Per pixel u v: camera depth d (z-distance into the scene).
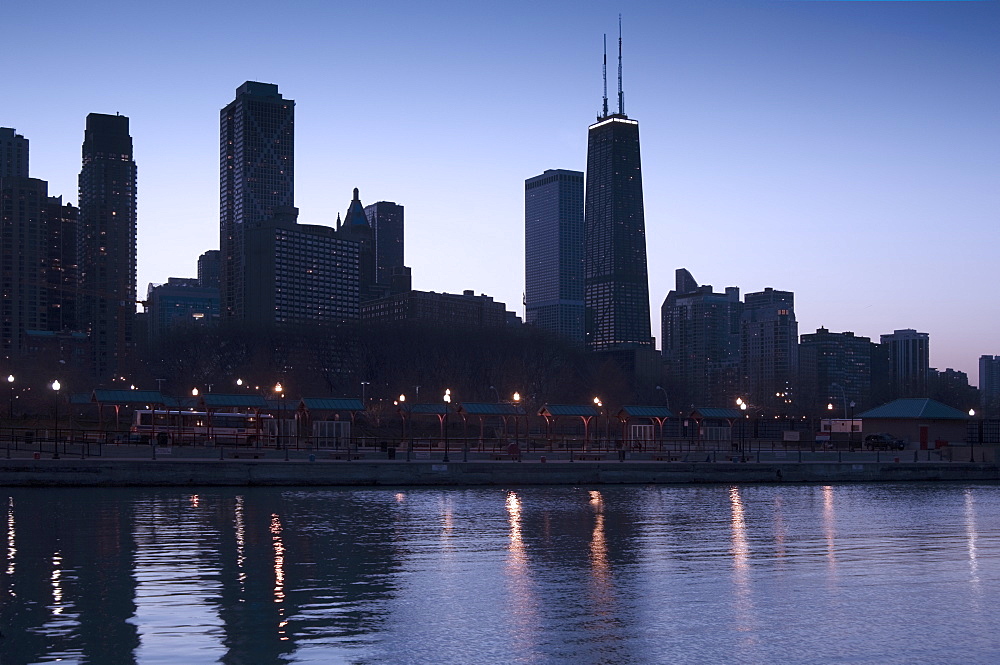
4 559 44.44
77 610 34.69
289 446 105.75
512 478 86.88
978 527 60.81
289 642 30.88
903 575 43.31
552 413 122.31
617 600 37.38
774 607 36.34
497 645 30.73
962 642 31.62
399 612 35.06
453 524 58.94
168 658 29.00
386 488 81.44
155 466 77.06
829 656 29.91
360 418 168.00
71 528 54.25
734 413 128.75
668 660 29.31
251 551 47.62
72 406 175.75
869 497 81.12
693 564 45.72
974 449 111.25
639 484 90.38
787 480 95.75
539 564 45.31
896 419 130.88
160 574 41.41
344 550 48.44
